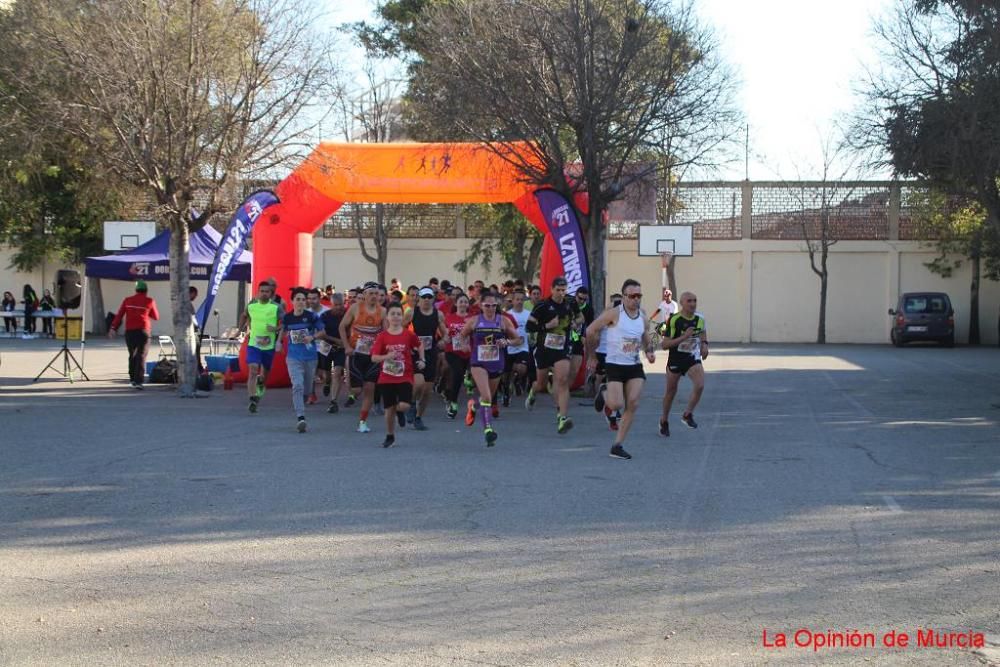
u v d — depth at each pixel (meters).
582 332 16.25
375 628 5.72
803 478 10.40
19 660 5.21
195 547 7.46
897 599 6.27
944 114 18.12
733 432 14.02
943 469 11.00
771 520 8.42
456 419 15.45
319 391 19.64
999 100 17.12
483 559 7.16
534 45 18.56
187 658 5.25
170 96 17.94
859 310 41.19
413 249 41.88
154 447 12.23
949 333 37.41
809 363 28.61
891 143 19.30
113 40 17.05
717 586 6.54
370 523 8.25
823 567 6.98
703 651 5.38
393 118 31.55
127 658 5.25
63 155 18.98
